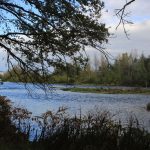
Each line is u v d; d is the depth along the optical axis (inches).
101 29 473.4
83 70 505.7
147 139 354.9
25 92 2906.0
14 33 491.2
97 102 2123.5
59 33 475.5
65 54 490.0
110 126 375.9
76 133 369.4
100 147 343.3
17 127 415.5
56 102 1838.1
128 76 5236.2
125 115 1241.4
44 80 510.6
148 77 5211.6
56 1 470.3
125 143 347.3
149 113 1469.0
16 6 477.1
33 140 381.7
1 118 401.1
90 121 383.2
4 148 333.7
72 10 467.2
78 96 2755.9
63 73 505.4
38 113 1185.4
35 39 489.4
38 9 471.5
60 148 360.2
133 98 2755.9
